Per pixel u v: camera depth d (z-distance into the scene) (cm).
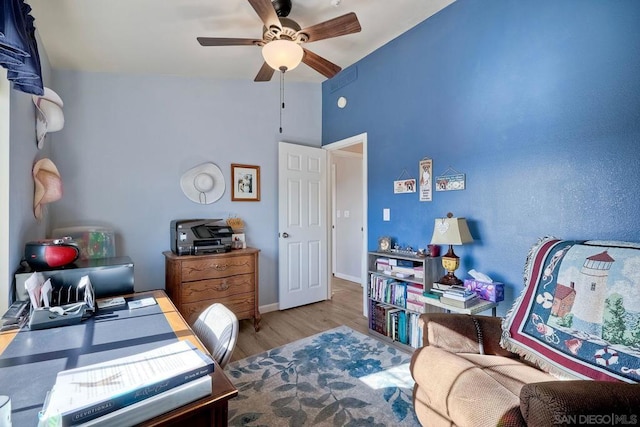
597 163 185
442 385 143
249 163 361
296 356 255
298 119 398
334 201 570
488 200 240
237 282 305
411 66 298
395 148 316
